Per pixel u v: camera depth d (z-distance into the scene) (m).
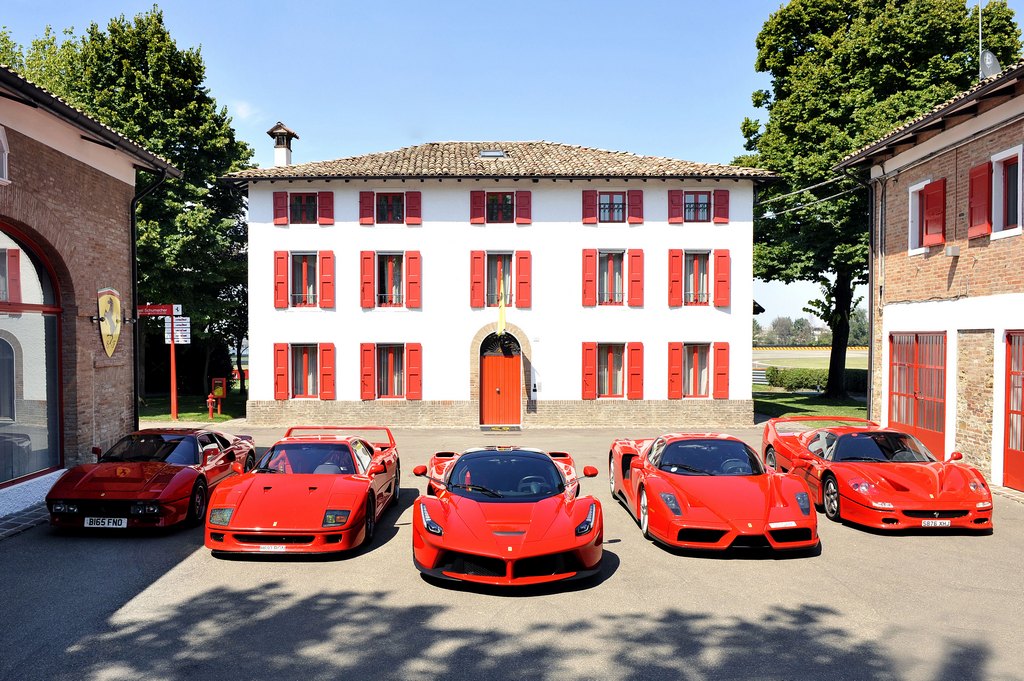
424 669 4.55
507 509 6.54
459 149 23.53
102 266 12.55
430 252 20.66
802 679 4.44
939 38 22.98
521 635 5.13
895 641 5.06
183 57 24.31
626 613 5.60
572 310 20.80
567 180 20.61
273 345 20.55
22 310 10.59
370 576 6.53
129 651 4.79
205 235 23.91
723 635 5.16
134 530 8.17
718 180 20.70
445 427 20.41
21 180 10.04
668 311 20.84
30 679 4.36
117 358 13.15
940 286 13.29
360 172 20.27
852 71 25.03
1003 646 4.98
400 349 21.00
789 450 10.51
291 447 8.53
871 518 8.06
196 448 9.23
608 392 21.20
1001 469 11.46
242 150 26.42
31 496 9.73
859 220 24.05
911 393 14.48
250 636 5.08
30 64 28.44
